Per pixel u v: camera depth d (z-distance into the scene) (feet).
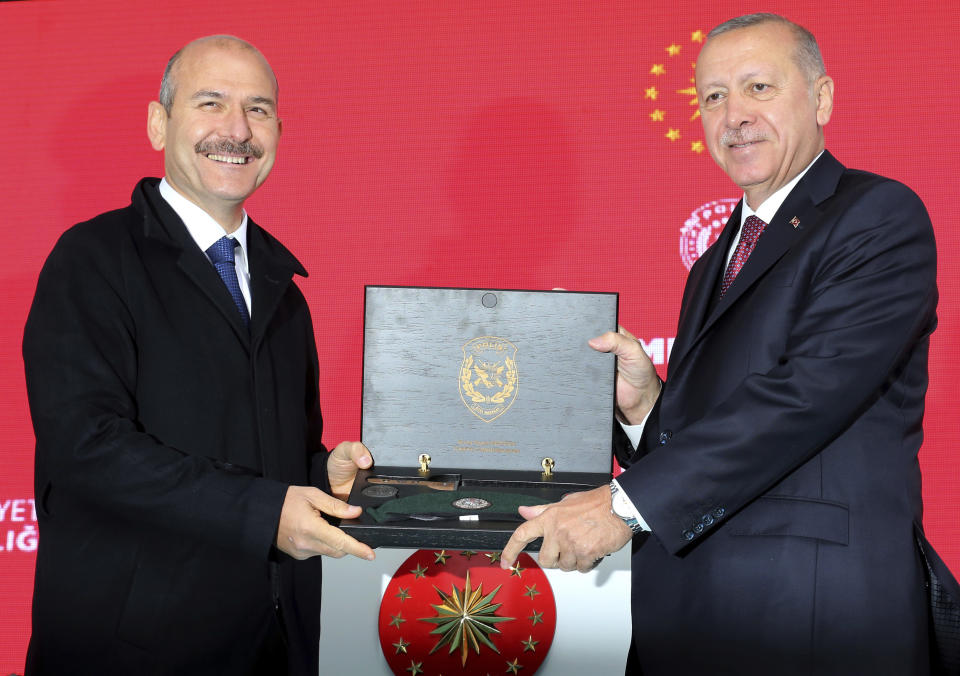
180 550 4.57
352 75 8.62
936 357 8.21
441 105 8.58
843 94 8.26
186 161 4.93
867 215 4.49
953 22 8.15
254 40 8.66
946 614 4.42
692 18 8.39
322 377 8.73
